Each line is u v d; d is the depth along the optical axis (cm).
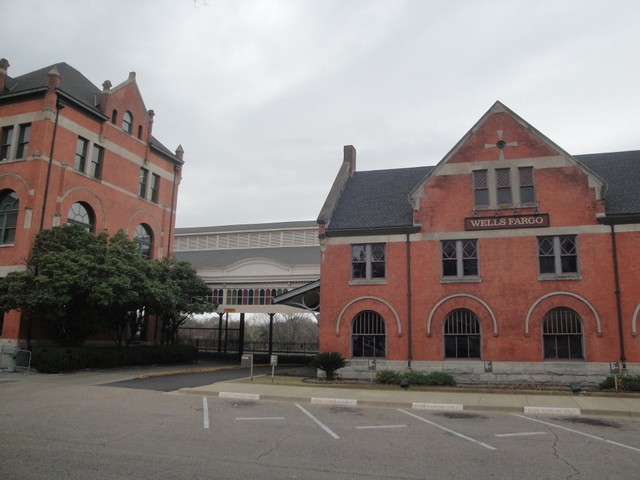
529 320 2088
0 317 2630
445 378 2014
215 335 5594
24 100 2773
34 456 870
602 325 2016
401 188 2648
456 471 834
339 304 2305
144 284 2506
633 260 2033
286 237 4534
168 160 3756
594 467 866
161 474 777
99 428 1121
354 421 1281
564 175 2161
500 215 2192
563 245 2130
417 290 2223
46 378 2073
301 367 3056
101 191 3048
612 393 1755
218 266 4209
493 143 2262
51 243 2467
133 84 3406
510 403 1540
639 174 2317
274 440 1042
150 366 2817
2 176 2705
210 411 1383
